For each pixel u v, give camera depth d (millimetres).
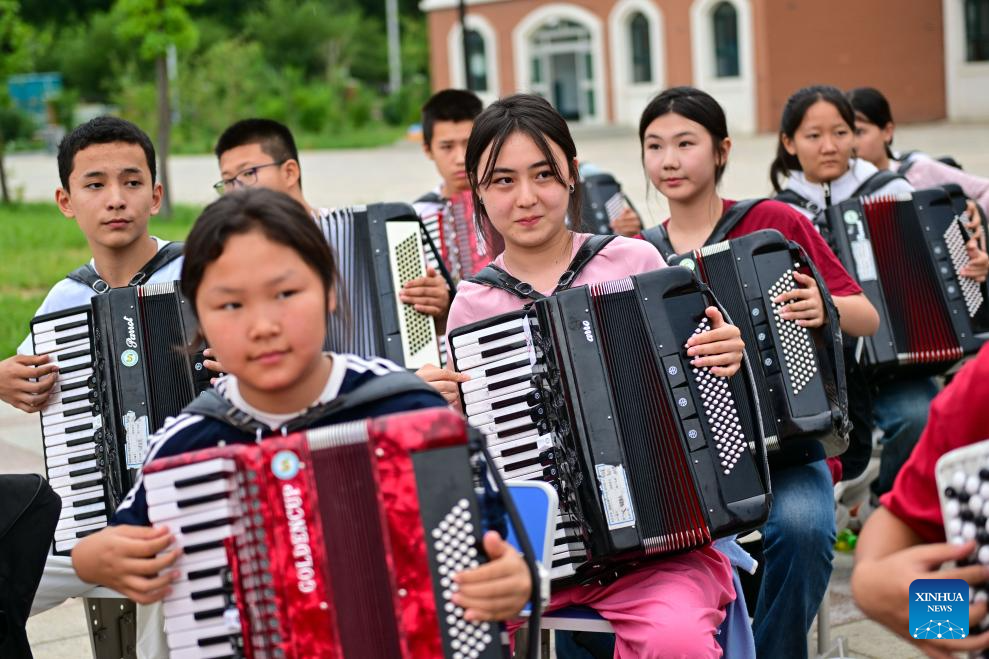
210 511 2418
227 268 2359
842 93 5578
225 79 41969
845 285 4441
